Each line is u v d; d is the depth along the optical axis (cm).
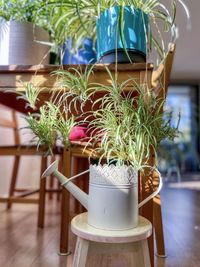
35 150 155
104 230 75
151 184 90
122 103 79
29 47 114
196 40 356
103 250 77
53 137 91
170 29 99
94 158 104
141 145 75
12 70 99
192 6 264
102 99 84
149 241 88
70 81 85
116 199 77
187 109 551
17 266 108
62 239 123
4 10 115
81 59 138
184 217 194
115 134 77
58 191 224
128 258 116
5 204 236
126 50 92
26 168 317
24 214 203
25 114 174
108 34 98
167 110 96
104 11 99
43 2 114
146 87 87
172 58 96
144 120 79
